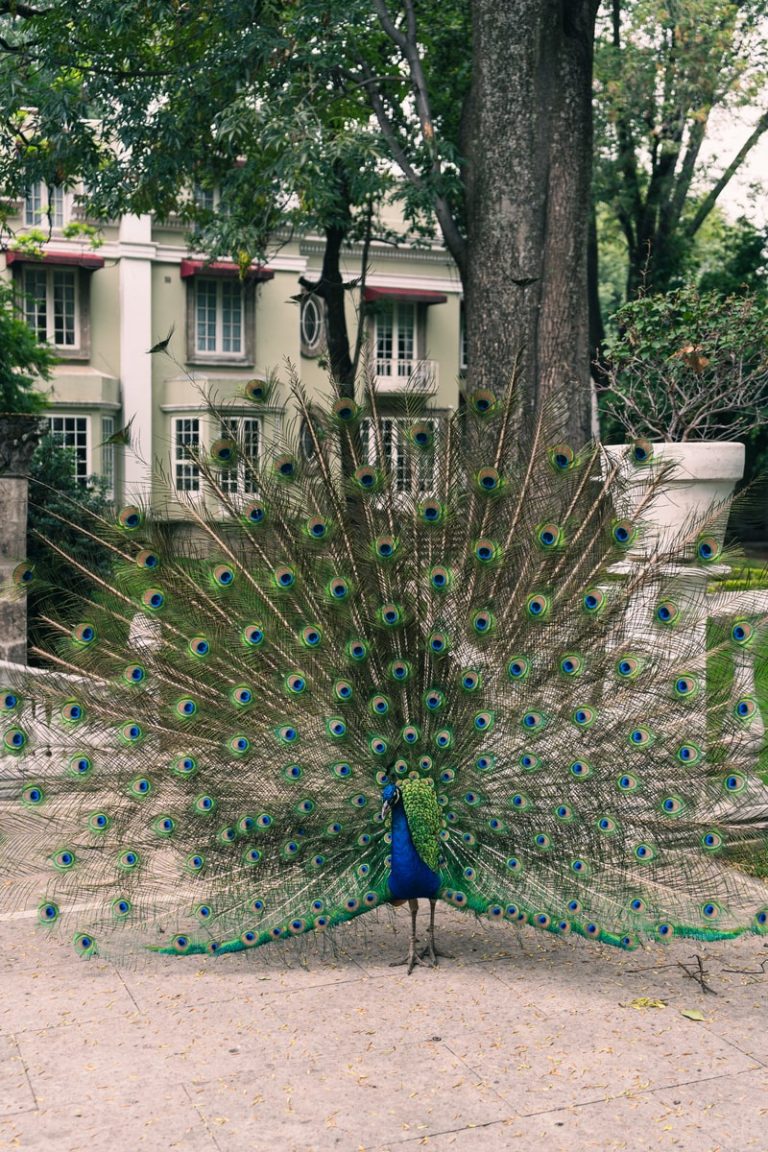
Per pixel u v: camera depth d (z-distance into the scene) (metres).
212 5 12.27
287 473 5.79
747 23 21.08
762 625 5.45
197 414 27.89
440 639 5.42
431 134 11.69
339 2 11.63
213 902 5.55
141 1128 4.23
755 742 5.57
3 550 11.05
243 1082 4.58
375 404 5.77
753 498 5.76
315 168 11.36
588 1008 5.29
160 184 14.02
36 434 11.30
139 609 5.79
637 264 24.05
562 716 5.45
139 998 5.38
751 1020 5.17
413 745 5.45
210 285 28.56
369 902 5.46
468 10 15.78
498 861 5.44
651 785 5.43
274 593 5.64
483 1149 4.11
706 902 5.29
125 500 6.09
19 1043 4.90
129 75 13.02
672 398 9.85
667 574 5.50
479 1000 5.37
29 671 6.71
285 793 5.55
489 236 11.28
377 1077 4.62
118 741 5.67
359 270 30.27
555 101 11.12
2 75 12.52
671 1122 4.29
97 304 27.72
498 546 5.56
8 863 5.94
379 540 5.55
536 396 11.14
